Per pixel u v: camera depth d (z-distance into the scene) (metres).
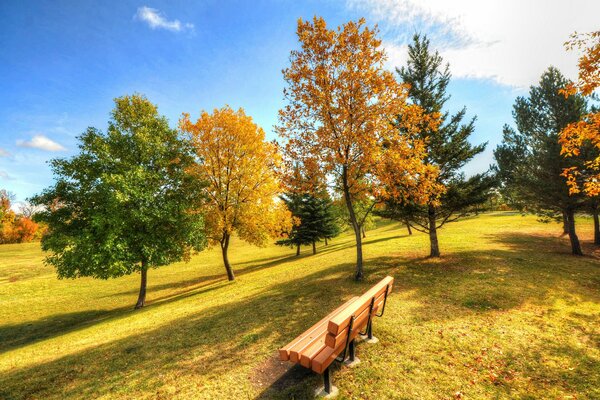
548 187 16.69
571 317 7.34
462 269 12.78
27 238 64.69
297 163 12.38
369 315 5.48
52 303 22.69
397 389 4.51
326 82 11.15
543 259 14.93
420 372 4.97
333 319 3.92
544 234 24.78
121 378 5.67
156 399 4.76
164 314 11.62
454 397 4.29
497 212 47.97
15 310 21.30
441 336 6.34
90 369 6.32
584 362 5.11
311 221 32.50
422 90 16.45
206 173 20.08
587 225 28.27
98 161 15.23
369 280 11.77
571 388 4.40
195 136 19.92
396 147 11.60
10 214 67.19
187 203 17.52
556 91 17.58
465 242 21.03
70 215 15.62
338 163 11.72
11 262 40.84
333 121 11.45
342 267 15.42
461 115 15.87
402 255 17.42
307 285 12.09
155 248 15.66
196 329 8.11
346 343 4.64
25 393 5.53
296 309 8.83
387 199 13.59
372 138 11.12
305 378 4.92
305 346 4.41
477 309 8.02
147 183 16.05
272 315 8.48
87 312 19.61
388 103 11.49
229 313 9.34
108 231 14.01
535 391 4.38
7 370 7.29
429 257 15.80
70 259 13.92
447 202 15.34
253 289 13.63
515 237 23.30
